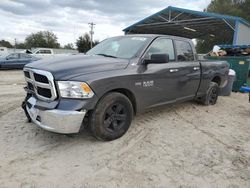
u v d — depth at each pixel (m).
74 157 3.36
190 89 5.46
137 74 4.04
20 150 3.51
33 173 2.94
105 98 3.63
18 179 2.81
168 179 2.91
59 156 3.38
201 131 4.56
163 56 3.96
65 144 3.75
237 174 3.08
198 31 29.03
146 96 4.30
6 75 13.86
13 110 5.48
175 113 5.67
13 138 3.90
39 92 3.66
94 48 5.20
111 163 3.24
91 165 3.17
